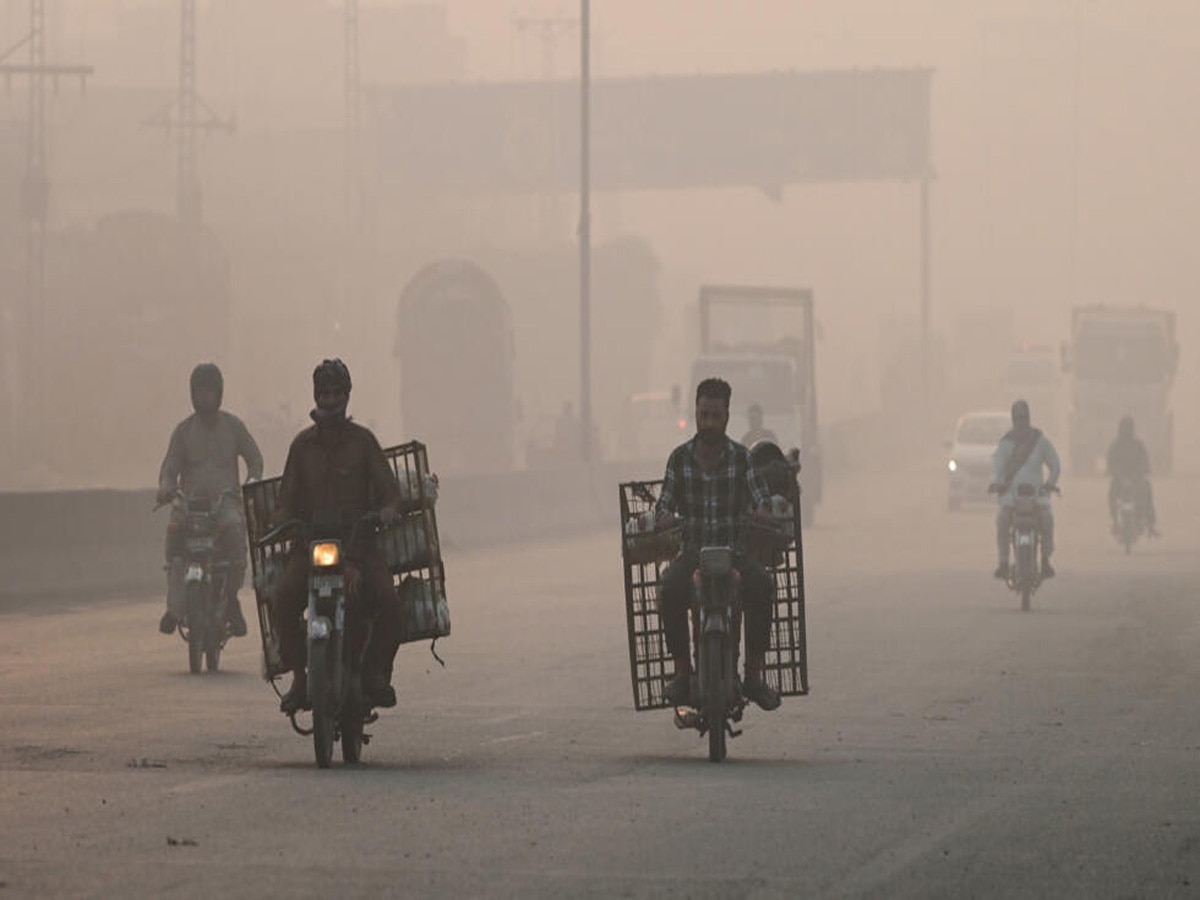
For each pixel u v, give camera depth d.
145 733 36.97
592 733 37.50
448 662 50.66
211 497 49.22
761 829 26.72
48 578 72.19
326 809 28.06
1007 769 32.78
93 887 22.47
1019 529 66.62
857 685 45.81
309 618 31.95
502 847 25.16
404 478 33.31
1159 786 30.94
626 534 34.47
